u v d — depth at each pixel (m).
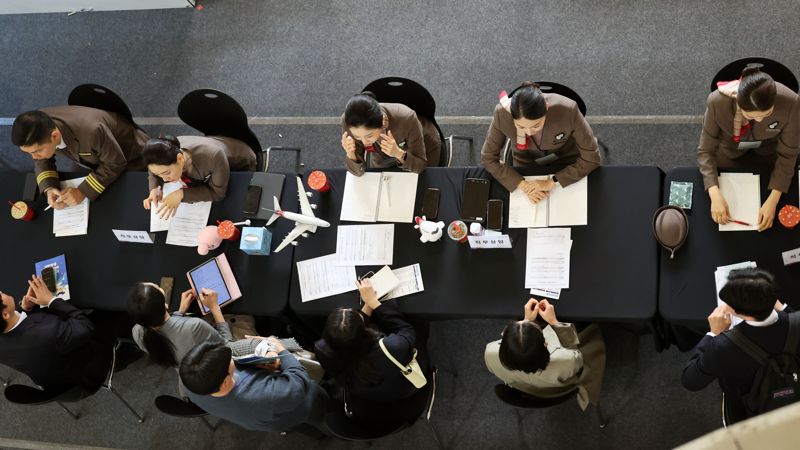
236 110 3.24
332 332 2.52
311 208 3.08
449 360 3.51
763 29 3.69
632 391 3.26
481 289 2.80
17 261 3.30
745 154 2.83
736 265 2.56
